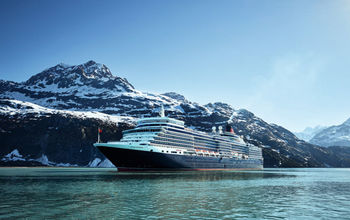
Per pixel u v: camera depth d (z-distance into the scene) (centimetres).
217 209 3406
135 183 6366
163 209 3347
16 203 3666
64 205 3534
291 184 7125
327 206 3788
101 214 3039
